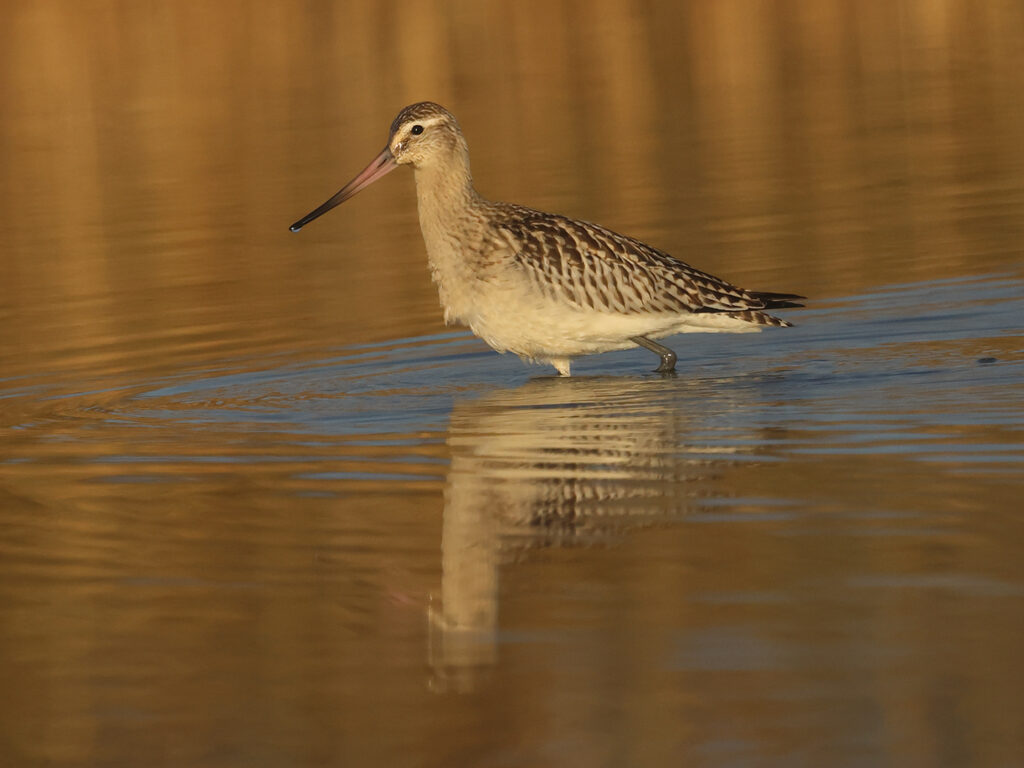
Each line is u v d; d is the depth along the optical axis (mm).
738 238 21188
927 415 13281
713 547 10328
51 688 8719
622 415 14000
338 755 7836
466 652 8891
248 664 8930
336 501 11773
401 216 24344
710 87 31969
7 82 34031
